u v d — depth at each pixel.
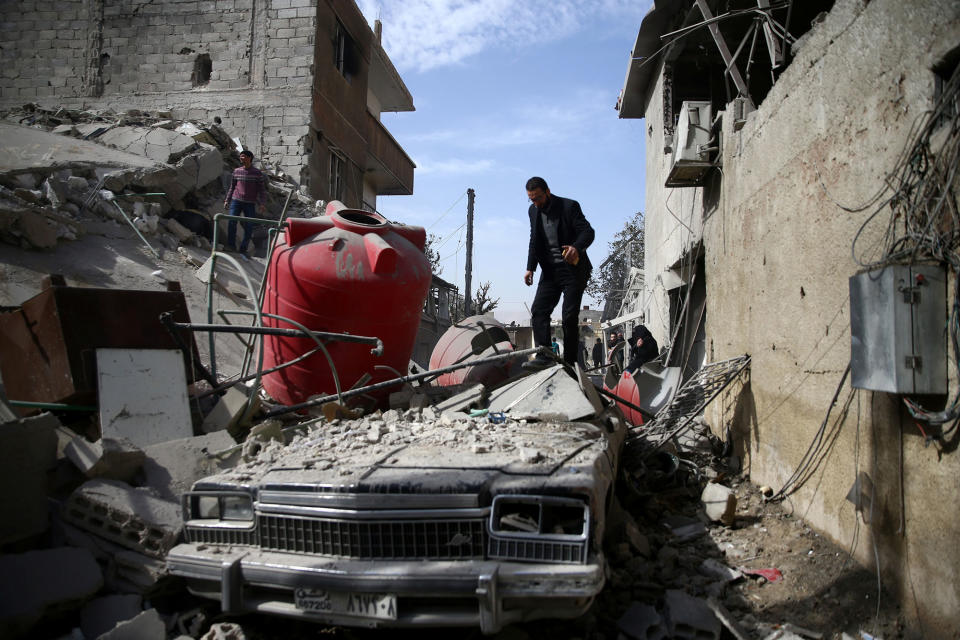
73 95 17.11
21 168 9.63
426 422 4.21
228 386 5.49
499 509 2.69
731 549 4.39
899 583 3.29
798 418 4.74
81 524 3.60
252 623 3.32
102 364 4.59
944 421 2.90
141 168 10.95
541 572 2.51
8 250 7.84
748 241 6.03
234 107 16.66
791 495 4.84
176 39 17.03
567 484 2.66
